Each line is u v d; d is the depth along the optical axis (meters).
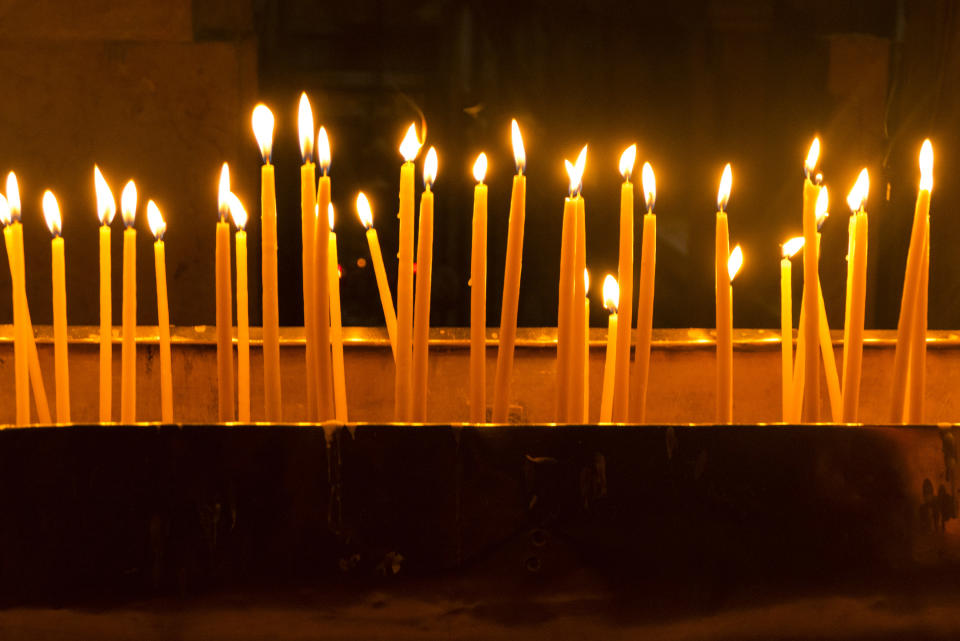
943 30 4.36
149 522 1.59
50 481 1.58
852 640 1.61
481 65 4.71
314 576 1.59
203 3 4.36
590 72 4.73
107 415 1.81
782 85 4.68
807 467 1.61
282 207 4.66
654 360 2.12
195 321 4.39
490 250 4.71
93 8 4.31
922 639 1.62
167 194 4.40
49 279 4.38
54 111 4.36
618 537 1.60
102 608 1.58
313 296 1.68
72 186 4.38
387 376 2.11
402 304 1.69
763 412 2.13
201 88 4.38
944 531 1.61
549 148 4.75
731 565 1.61
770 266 4.71
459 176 4.72
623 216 1.71
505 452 1.60
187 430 1.59
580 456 1.60
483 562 1.60
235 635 1.59
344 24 4.69
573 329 1.70
